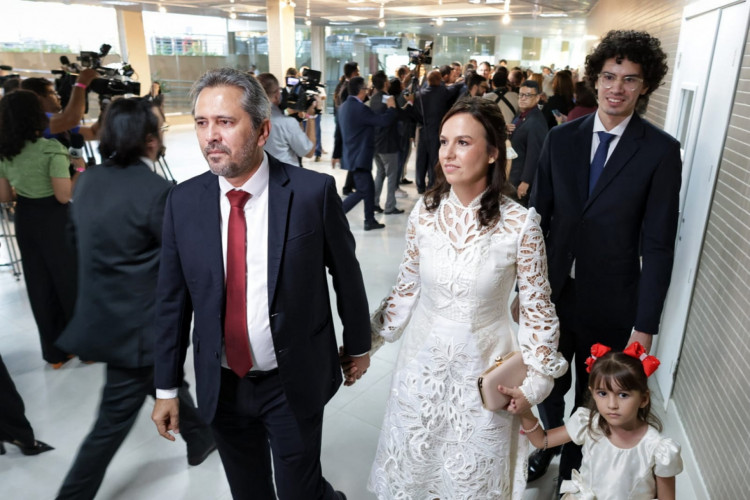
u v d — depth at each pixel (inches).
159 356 64.0
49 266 119.0
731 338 82.5
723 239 90.8
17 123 112.9
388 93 261.3
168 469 95.2
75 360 131.3
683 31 129.9
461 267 59.5
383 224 237.1
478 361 60.9
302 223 57.9
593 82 75.3
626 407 59.6
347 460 97.3
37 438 102.6
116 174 73.8
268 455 72.6
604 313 77.3
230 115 51.8
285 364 59.5
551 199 81.4
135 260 74.5
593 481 65.5
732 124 91.9
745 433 72.7
